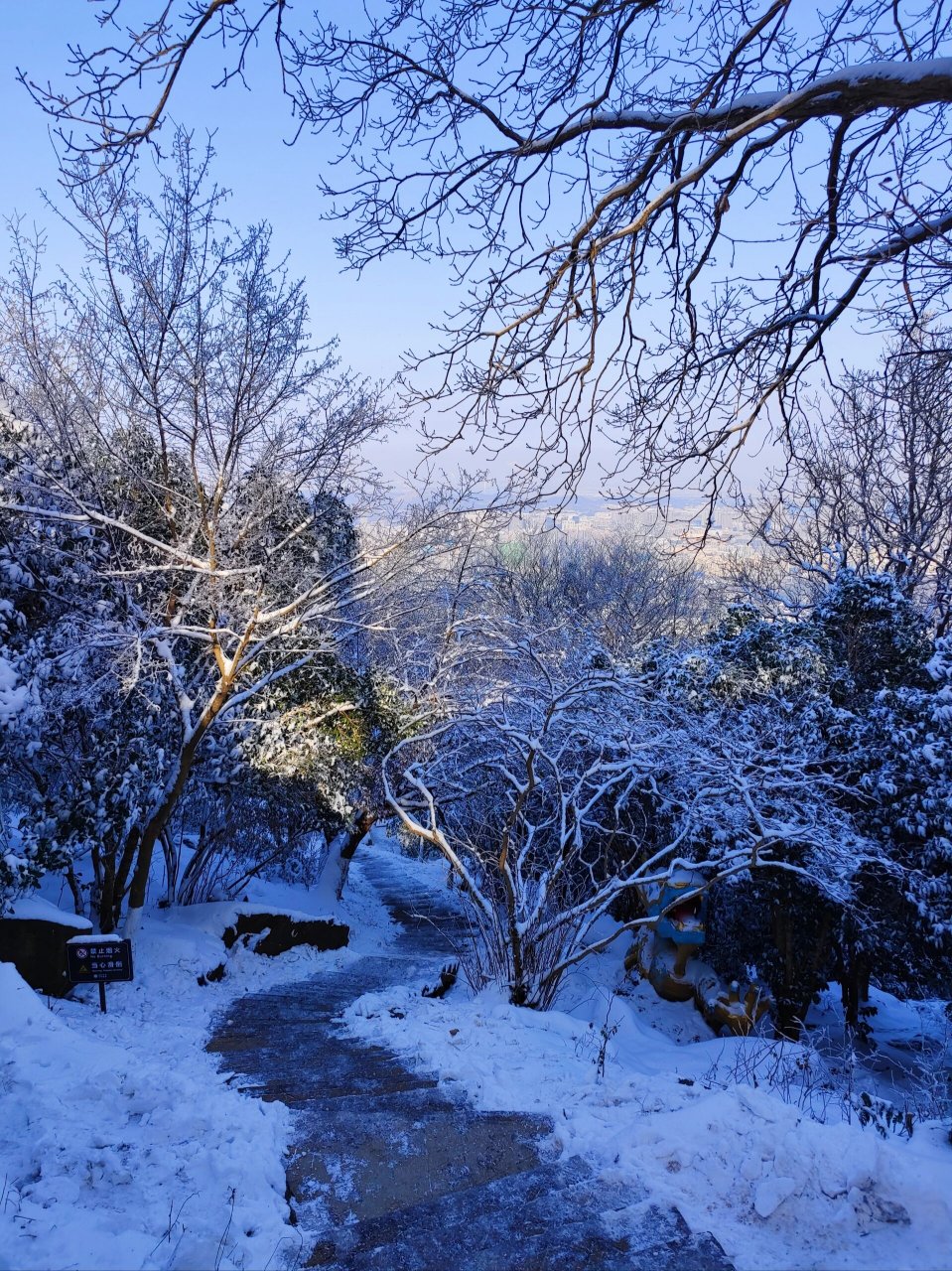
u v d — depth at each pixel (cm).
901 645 1155
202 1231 344
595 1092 497
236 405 987
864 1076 779
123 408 1055
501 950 859
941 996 1037
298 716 1289
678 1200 366
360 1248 344
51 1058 533
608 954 1183
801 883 1001
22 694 870
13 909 851
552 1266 325
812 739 1055
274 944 1141
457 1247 340
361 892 1998
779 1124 393
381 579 1168
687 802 996
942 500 1841
